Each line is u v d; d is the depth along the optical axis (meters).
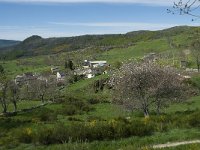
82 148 25.19
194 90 77.38
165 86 45.88
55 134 28.33
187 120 30.83
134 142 26.12
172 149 21.69
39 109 79.62
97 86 109.12
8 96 85.38
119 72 46.66
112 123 29.34
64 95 103.94
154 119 33.88
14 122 52.97
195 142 23.91
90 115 69.75
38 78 116.75
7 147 28.14
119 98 46.25
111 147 25.20
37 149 26.73
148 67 45.75
